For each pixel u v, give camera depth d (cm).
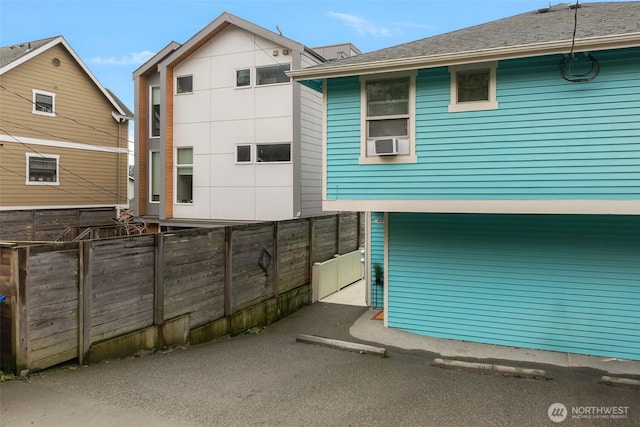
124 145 2269
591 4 1134
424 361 792
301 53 1384
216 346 877
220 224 1466
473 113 793
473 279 910
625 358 806
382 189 850
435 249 941
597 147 721
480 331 904
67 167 1984
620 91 710
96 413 507
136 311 757
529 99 760
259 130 1439
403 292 972
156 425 484
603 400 595
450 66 796
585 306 832
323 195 895
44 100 1891
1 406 511
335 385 640
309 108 1457
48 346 620
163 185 1545
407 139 835
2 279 598
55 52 1928
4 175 1733
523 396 607
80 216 1789
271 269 1109
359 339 927
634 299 801
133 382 620
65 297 643
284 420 511
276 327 1049
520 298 875
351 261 1502
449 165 806
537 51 712
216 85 1502
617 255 811
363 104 866
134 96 1725
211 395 585
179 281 840
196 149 1531
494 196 779
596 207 714
